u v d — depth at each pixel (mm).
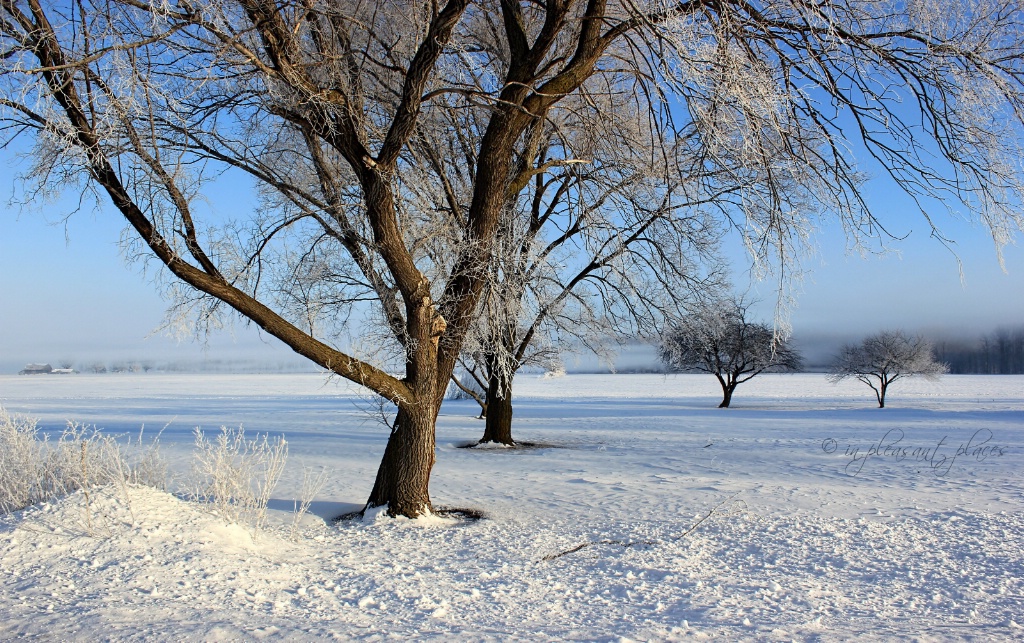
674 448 20266
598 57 8328
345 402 52844
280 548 6918
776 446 20797
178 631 4086
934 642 4090
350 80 8430
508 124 8641
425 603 4996
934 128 7035
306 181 10383
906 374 48469
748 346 45312
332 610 4789
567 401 55906
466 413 38781
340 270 13148
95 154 6598
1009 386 85875
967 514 8938
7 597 4816
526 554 6855
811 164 7262
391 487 8820
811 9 6383
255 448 9125
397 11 9367
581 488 12070
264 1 7188
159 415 37719
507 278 11188
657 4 6656
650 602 5078
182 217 7402
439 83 9375
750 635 4195
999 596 5273
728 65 6070
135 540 6176
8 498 7828
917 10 6777
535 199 14141
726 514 9008
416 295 8617
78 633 4031
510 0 8516
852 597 5238
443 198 10688
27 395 68062
